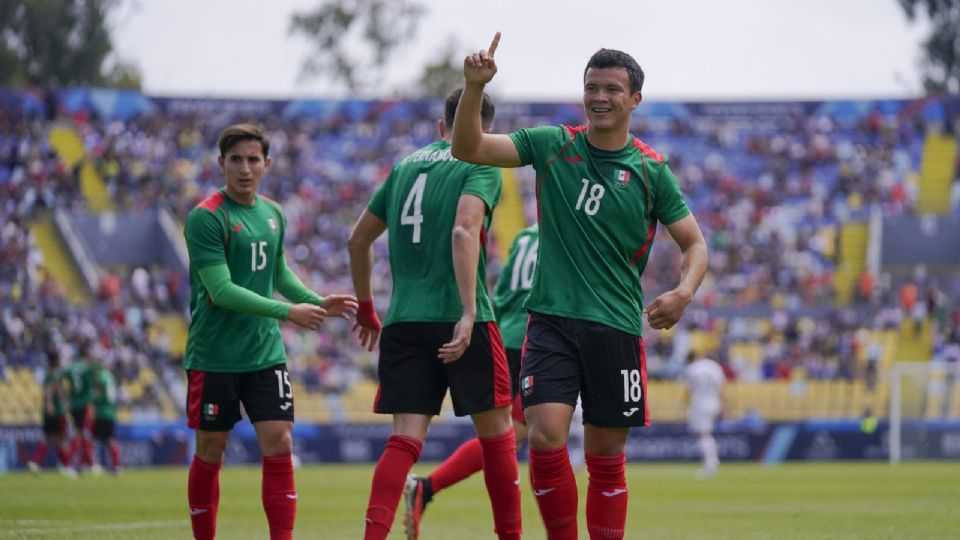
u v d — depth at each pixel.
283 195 141.50
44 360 113.62
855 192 144.75
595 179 23.56
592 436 24.00
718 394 82.81
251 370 27.61
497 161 23.45
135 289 127.69
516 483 26.95
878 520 43.44
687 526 41.62
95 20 181.75
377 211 27.66
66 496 56.84
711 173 146.12
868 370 116.31
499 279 38.09
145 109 144.00
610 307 23.56
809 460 105.19
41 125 140.50
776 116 149.00
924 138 147.75
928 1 195.12
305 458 104.31
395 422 26.20
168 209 138.25
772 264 138.12
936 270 139.38
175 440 102.31
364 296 28.20
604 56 23.62
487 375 26.48
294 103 147.38
